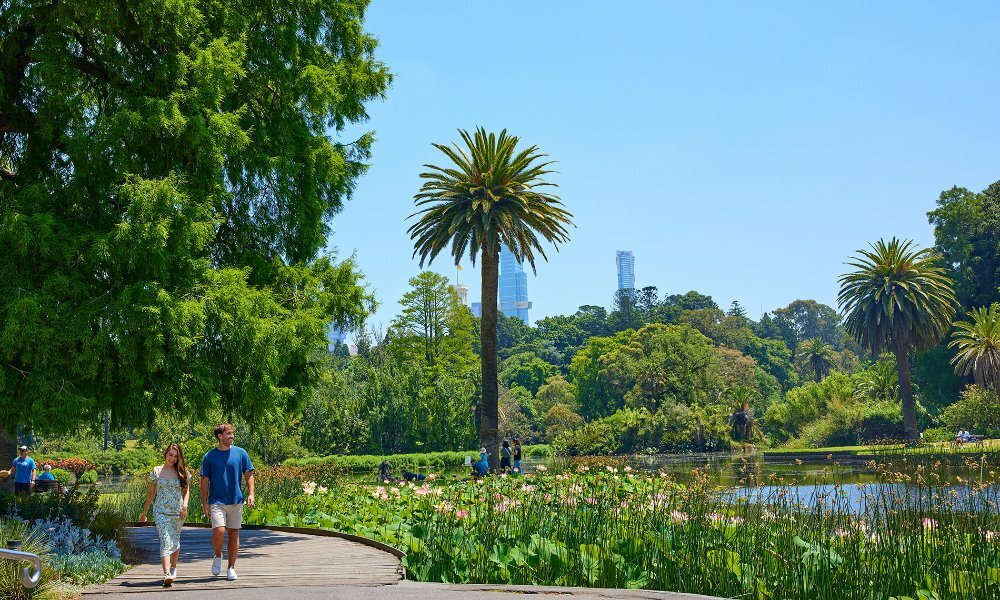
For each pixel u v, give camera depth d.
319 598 8.00
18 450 18.78
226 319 13.22
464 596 8.09
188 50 14.26
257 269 15.56
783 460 60.47
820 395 87.38
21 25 14.15
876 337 78.19
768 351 161.62
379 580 9.45
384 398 80.88
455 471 59.50
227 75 13.83
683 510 12.41
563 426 105.75
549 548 9.93
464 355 94.44
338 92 16.97
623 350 118.81
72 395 12.17
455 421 82.88
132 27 13.77
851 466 44.19
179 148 13.63
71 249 12.47
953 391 87.19
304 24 17.34
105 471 60.12
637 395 108.19
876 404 81.75
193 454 52.91
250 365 13.58
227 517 9.70
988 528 10.16
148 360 12.30
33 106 14.89
